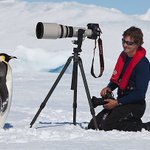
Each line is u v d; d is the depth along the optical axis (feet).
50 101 51.03
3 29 212.23
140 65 30.09
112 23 190.29
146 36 171.83
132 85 30.40
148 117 39.50
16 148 23.25
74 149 23.34
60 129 30.09
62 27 28.91
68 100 52.65
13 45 170.71
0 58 28.84
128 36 29.94
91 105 30.07
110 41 164.04
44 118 36.63
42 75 95.14
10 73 28.89
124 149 23.66
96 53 138.51
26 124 32.32
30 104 47.88
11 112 39.91
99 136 27.50
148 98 57.26
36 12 251.39
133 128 30.09
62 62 127.44
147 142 25.73
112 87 31.65
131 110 30.35
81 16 228.02
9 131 28.27
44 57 129.90
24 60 128.67
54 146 23.94
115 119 30.19
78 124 33.12
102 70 29.48
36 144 24.40
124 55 31.12
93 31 29.78
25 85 71.20
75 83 31.27
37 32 28.60
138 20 202.39
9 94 28.81
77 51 30.32
